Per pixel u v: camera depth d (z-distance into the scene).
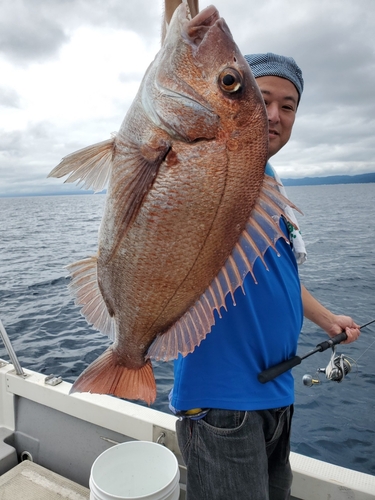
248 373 1.67
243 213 1.41
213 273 1.45
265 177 1.42
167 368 5.77
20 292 10.82
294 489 2.29
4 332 3.10
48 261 15.99
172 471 2.23
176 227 1.37
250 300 1.71
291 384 1.88
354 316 8.18
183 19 1.36
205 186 1.34
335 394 4.85
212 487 1.63
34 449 3.00
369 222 30.20
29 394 3.02
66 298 10.02
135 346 1.61
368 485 2.19
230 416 1.62
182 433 1.77
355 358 5.85
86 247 19.67
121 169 1.39
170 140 1.33
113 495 1.98
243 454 1.61
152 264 1.42
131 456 2.35
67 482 2.66
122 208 1.41
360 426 4.24
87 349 6.62
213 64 1.32
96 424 2.79
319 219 33.47
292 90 1.94
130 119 1.39
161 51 1.38
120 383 1.68
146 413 2.72
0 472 2.80
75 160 1.40
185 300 1.49
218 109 1.32
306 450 3.91
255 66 1.92
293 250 2.03
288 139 2.02
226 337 1.66
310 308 2.45
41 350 6.62
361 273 12.55
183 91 1.33
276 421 1.77
